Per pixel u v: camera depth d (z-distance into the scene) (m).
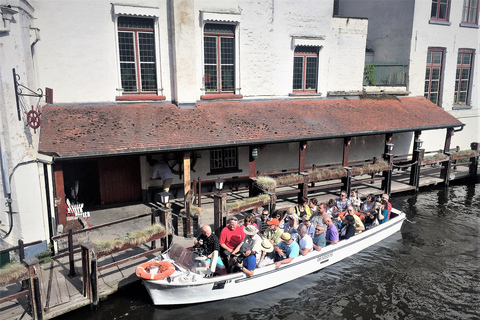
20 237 8.06
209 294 7.52
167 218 8.46
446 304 7.79
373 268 9.23
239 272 7.65
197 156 13.38
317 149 15.90
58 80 10.85
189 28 11.95
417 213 13.16
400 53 18.02
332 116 14.09
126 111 11.42
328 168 13.44
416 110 16.36
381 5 18.53
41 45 10.46
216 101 13.26
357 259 9.66
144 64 12.08
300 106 14.35
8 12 7.26
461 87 20.30
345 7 20.36
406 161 16.86
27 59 8.66
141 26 11.78
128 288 7.74
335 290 8.29
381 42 18.86
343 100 15.75
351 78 16.27
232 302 7.75
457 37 19.00
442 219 12.59
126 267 8.33
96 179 12.72
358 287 8.41
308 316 7.39
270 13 13.64
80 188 12.74
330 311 7.56
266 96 14.28
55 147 8.98
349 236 9.50
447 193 15.49
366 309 7.62
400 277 8.83
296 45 14.45
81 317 6.98
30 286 6.32
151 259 8.57
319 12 14.52
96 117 10.73
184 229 10.15
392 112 15.57
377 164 13.77
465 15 19.19
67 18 10.66
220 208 9.84
